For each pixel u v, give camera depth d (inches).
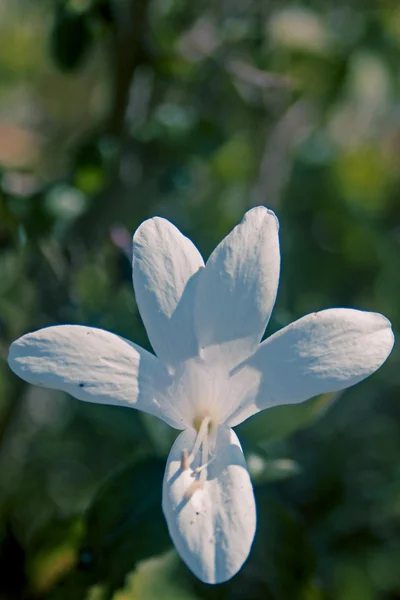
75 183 11.1
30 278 11.2
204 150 11.5
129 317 10.0
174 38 11.3
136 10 11.1
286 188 14.2
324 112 13.6
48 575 10.1
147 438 9.9
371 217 14.7
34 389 12.4
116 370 8.8
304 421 9.4
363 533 11.9
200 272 9.0
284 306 13.0
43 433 12.9
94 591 9.6
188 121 11.4
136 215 11.9
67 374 8.7
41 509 12.5
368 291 14.5
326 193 14.4
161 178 11.6
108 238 11.3
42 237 11.0
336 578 11.9
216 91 12.3
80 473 12.9
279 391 8.8
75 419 12.5
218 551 8.4
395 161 15.8
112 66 11.6
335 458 12.6
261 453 9.4
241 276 9.0
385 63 13.2
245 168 13.6
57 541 10.1
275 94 12.8
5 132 14.8
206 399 9.1
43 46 14.7
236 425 9.4
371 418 13.4
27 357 8.7
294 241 14.1
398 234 15.0
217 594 10.1
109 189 11.4
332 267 14.4
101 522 9.4
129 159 11.5
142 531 9.4
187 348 9.0
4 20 14.9
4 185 10.7
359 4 13.3
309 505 11.6
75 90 15.0
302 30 12.5
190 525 8.5
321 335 8.8
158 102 11.8
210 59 11.8
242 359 9.0
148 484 9.5
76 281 11.3
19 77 15.1
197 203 13.4
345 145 15.2
